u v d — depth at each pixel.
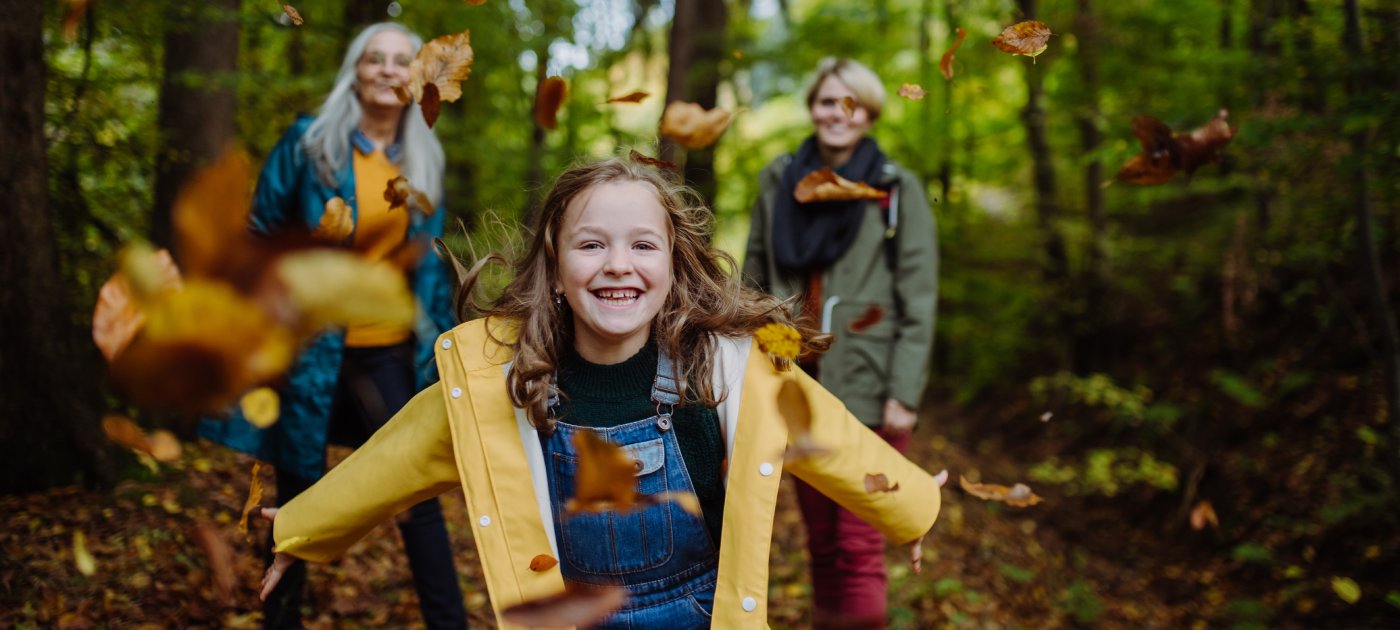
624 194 1.67
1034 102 8.62
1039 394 8.70
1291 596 4.73
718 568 1.63
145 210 4.98
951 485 6.60
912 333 2.70
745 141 8.87
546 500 1.66
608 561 1.68
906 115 9.20
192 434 3.95
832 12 9.09
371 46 2.39
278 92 5.07
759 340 1.43
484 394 1.69
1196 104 6.09
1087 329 8.73
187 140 4.52
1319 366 6.34
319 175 2.33
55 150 4.37
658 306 1.69
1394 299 6.03
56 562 2.77
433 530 2.37
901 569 4.42
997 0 8.12
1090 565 5.53
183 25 4.38
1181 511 5.96
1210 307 7.92
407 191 1.41
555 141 7.29
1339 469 5.43
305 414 2.22
